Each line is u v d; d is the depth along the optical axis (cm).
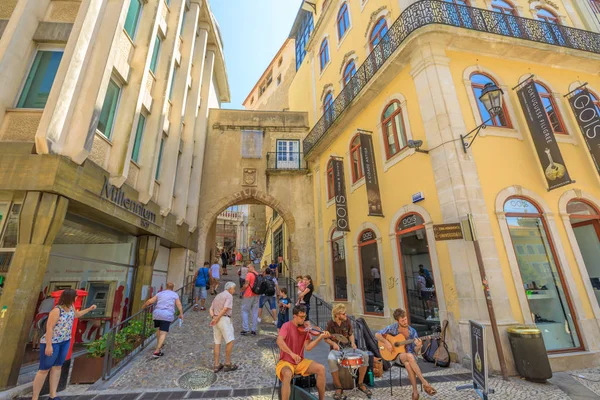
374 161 935
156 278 1095
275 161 1559
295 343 390
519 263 623
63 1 688
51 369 418
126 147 739
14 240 537
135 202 822
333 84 1322
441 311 645
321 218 1355
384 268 862
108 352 503
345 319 460
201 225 1423
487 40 765
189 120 1303
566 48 818
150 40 862
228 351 532
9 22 616
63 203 553
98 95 616
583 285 632
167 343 681
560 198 695
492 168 675
